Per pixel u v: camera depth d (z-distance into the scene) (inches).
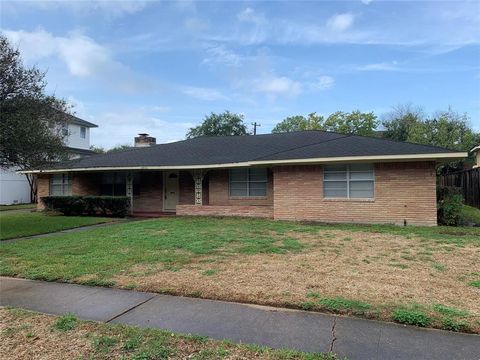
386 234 417.4
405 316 170.6
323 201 551.2
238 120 1776.6
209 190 701.3
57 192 815.7
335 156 518.0
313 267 263.9
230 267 265.9
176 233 430.6
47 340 156.1
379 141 583.5
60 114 554.3
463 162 1143.6
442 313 175.6
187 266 270.7
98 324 171.2
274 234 420.5
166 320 176.1
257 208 614.2
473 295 202.4
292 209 570.6
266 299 199.3
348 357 137.8
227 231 444.8
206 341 151.6
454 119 1437.0
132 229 473.4
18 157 493.4
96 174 797.9
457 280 230.4
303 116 1838.1
